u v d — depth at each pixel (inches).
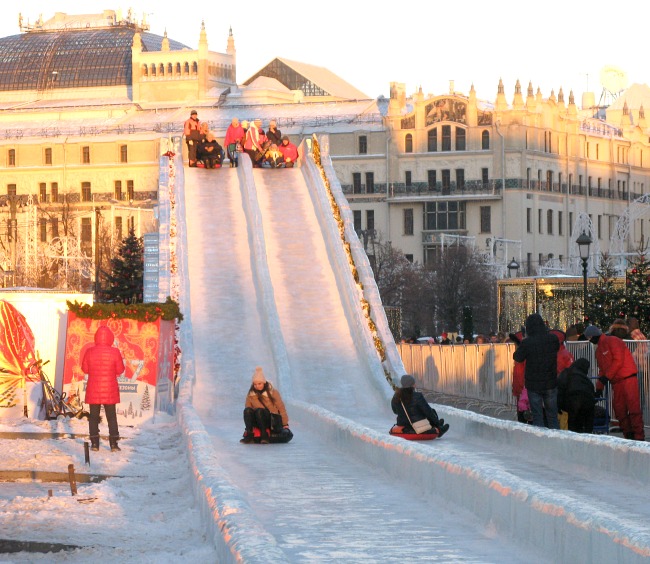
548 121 5718.5
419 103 5664.4
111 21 7372.1
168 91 6712.6
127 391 1221.7
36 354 1221.7
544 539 497.7
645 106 6840.6
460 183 5615.2
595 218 5999.0
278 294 1752.0
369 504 655.1
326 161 2194.9
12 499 711.1
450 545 528.4
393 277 4515.3
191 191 2081.7
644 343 1005.2
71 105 6619.1
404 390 1015.0
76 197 6136.8
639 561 406.3
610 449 717.9
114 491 738.2
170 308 1242.6
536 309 2306.8
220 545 498.3
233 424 1286.9
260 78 6589.6
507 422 943.7
